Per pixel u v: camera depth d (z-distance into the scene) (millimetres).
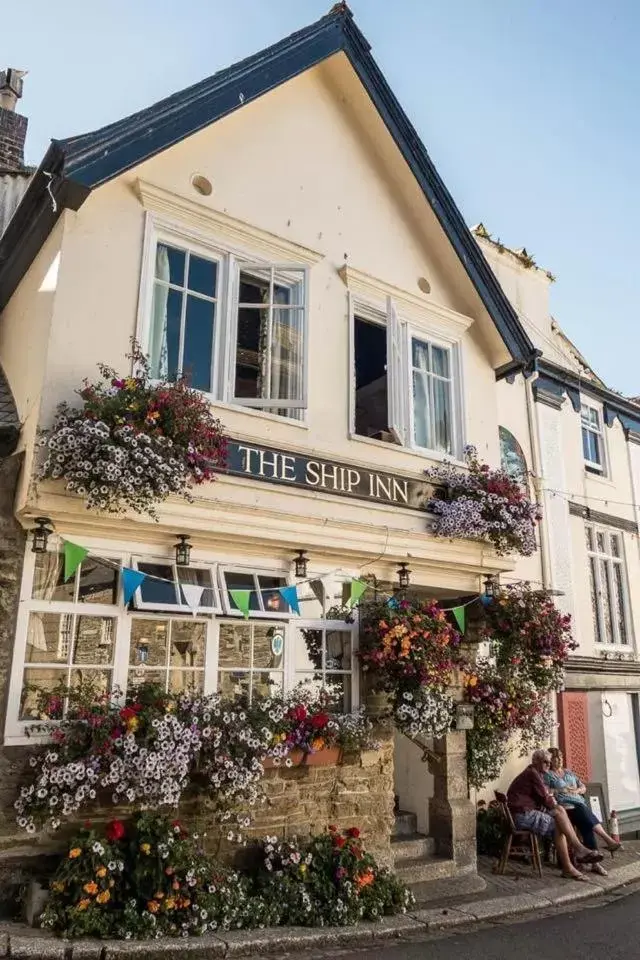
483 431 9609
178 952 5504
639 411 15211
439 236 9453
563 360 14000
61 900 5621
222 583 7164
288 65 8211
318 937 6129
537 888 8281
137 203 7191
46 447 6078
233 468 7102
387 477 8242
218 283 7672
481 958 6020
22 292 7664
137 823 6004
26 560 6227
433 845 8562
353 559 8117
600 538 13812
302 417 7832
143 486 5977
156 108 7105
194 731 6215
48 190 6727
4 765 5812
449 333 9547
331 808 7430
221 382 7406
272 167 8289
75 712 6004
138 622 6738
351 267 8531
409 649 7727
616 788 12219
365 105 9000
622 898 8227
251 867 6816
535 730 9883
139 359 6598
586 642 12477
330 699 7777
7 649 6012
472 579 9148
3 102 11688
